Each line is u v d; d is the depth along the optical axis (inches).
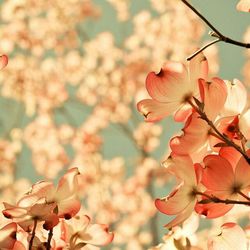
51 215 55.5
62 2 386.0
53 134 354.6
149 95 54.7
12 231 54.6
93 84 377.1
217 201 51.8
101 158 337.4
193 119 52.2
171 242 64.6
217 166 52.1
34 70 375.2
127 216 340.8
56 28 387.5
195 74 54.8
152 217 316.5
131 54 383.6
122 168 338.6
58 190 56.7
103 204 334.6
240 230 56.8
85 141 340.2
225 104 56.4
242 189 52.8
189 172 52.1
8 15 379.2
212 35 55.9
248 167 52.4
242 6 60.4
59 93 371.2
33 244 56.5
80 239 61.1
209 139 53.2
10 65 371.2
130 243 335.0
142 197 339.0
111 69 375.6
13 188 347.3
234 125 54.3
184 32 371.2
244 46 56.2
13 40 378.6
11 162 360.8
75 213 56.7
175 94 54.4
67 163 351.6
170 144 52.5
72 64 380.5
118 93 372.2
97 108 366.0
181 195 52.0
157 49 379.2
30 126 362.3
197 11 56.4
